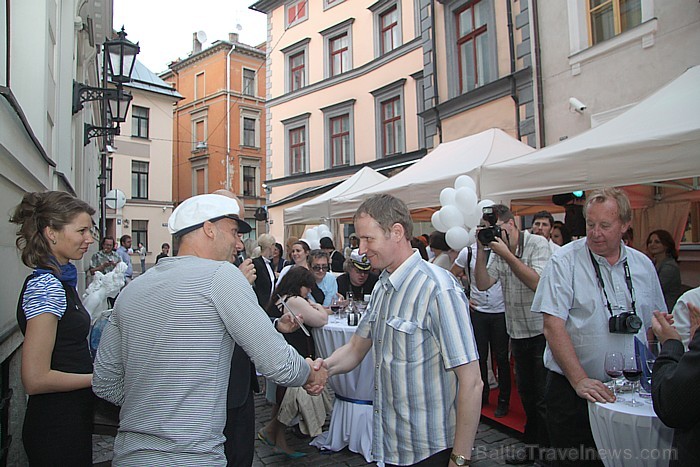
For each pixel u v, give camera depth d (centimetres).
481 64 1055
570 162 402
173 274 152
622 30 738
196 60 2905
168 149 2650
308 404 345
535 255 345
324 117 1722
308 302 372
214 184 2781
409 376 170
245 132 2823
